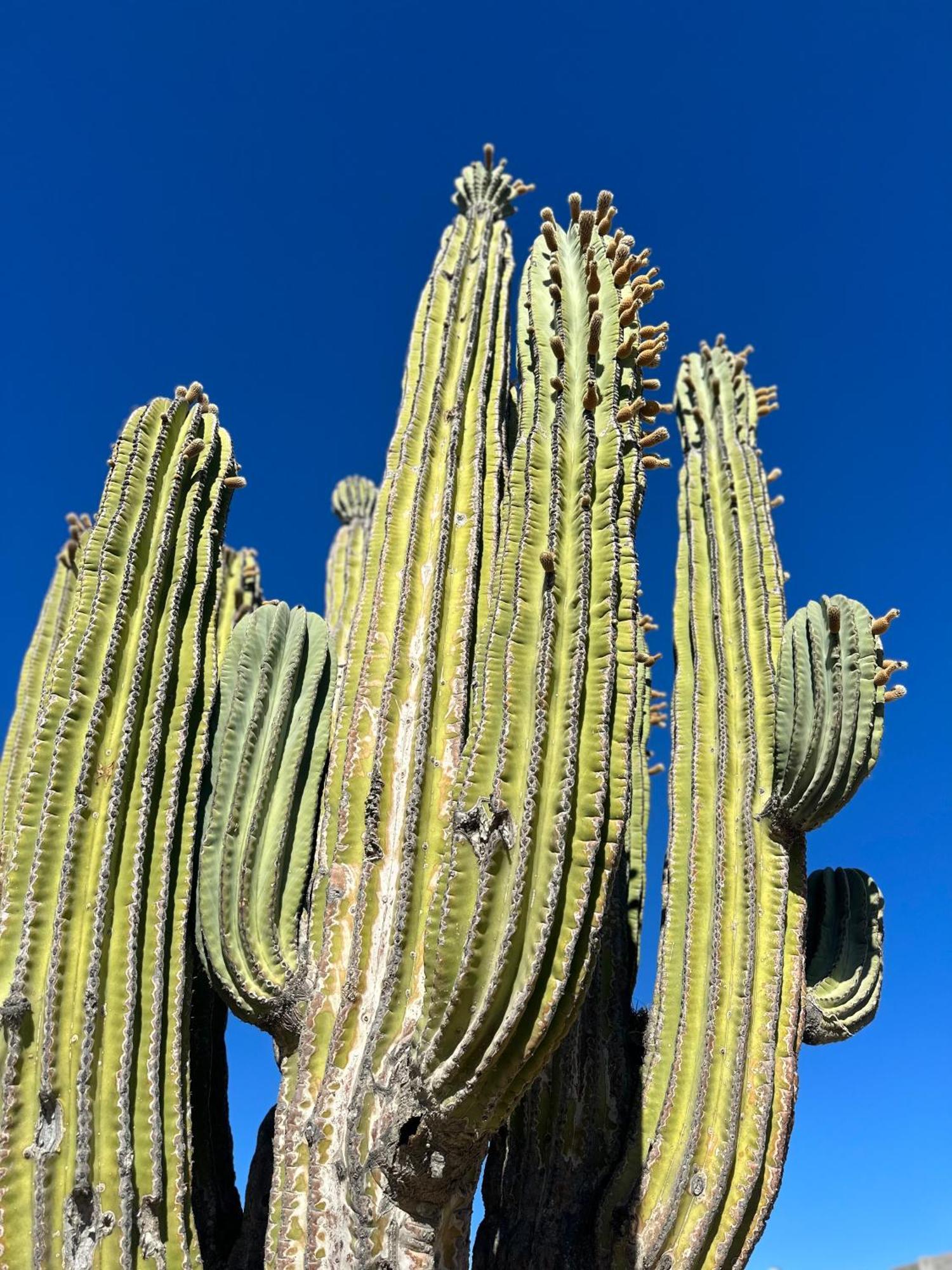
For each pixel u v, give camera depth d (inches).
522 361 190.7
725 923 192.9
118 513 189.0
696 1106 178.9
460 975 136.3
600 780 143.6
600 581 157.6
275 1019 171.8
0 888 185.5
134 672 179.3
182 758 182.9
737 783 205.6
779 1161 177.9
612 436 169.9
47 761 168.6
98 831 167.3
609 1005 203.3
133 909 165.2
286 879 187.5
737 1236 172.6
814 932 221.5
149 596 187.0
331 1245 142.2
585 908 137.8
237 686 197.8
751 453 244.5
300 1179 149.3
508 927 136.6
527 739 148.5
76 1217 145.1
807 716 194.4
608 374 178.2
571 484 167.0
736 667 217.0
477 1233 197.9
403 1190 142.0
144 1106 157.1
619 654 155.0
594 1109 190.7
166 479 199.3
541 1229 180.4
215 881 181.0
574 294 192.9
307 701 203.5
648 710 262.4
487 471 209.5
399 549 199.0
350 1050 154.9
